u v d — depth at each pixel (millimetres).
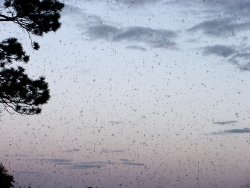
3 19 14289
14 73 14422
